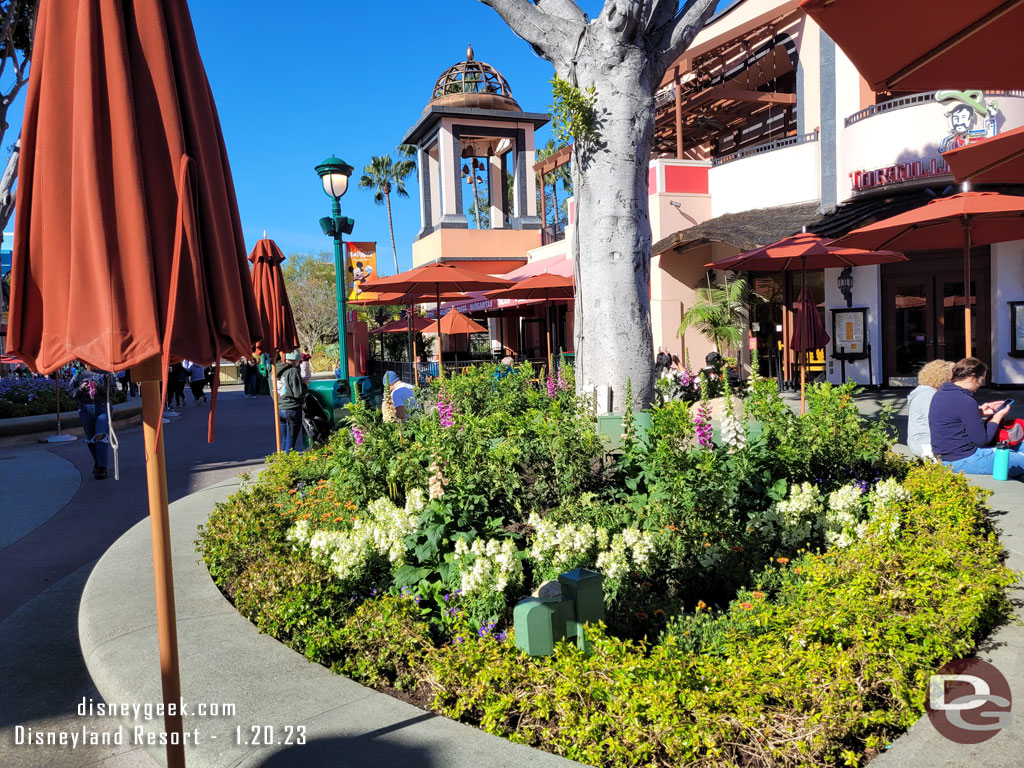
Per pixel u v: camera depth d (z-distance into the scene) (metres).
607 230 5.82
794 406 11.09
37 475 9.70
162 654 2.13
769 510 4.38
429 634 3.26
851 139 14.54
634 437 4.86
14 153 15.62
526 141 29.12
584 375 6.01
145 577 4.32
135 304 1.89
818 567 3.35
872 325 15.23
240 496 5.66
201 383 21.03
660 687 2.38
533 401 8.47
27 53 16.47
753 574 3.72
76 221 1.90
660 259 17.61
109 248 1.88
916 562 3.27
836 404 5.89
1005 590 3.49
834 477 5.23
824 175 15.36
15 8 15.88
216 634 3.36
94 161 1.88
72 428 14.38
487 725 2.51
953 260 14.62
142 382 2.05
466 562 3.61
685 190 18.03
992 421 6.36
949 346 14.80
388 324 29.94
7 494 8.43
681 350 17.61
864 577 3.08
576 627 2.86
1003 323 13.91
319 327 58.16
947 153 5.73
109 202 1.90
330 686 2.79
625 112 5.75
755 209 17.20
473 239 28.36
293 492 5.97
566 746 2.35
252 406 20.56
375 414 7.13
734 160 17.64
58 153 1.96
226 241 2.16
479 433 5.18
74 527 6.90
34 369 2.08
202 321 1.99
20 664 3.82
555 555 3.70
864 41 3.40
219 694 2.72
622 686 2.41
